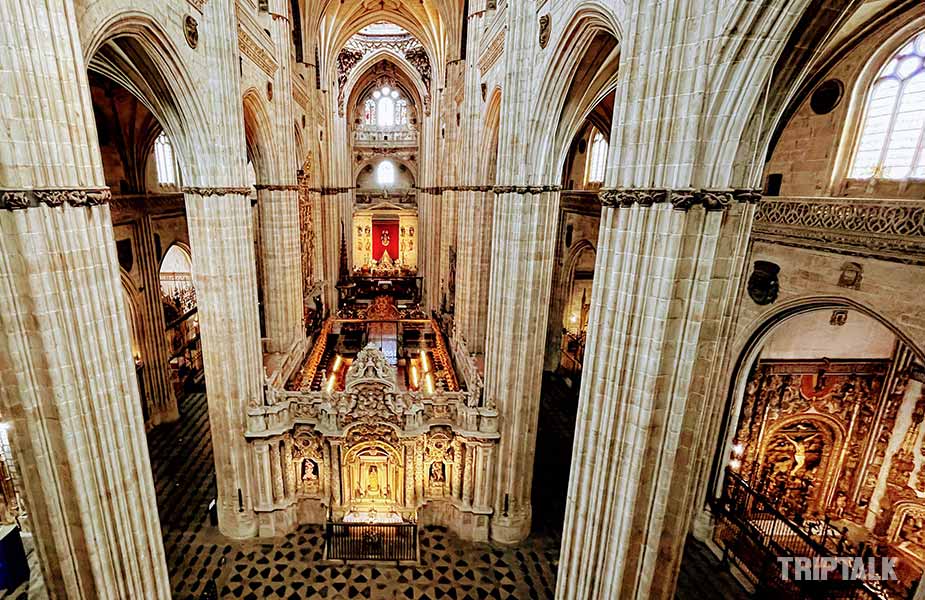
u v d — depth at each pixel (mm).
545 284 12773
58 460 6941
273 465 13969
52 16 6086
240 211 12531
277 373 16484
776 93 5859
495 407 13641
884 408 14789
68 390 6754
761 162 6184
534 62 11797
